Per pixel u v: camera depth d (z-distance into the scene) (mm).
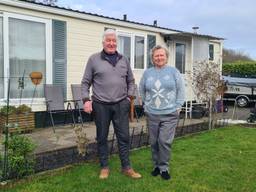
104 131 2682
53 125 4555
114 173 2783
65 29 5086
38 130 4613
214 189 2508
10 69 4496
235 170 2930
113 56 2670
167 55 2768
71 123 5230
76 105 5133
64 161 3010
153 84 2709
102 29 5629
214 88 5219
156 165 2791
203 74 5309
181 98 2721
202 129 4926
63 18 5055
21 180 2518
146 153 3393
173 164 3062
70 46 5168
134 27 6152
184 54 7305
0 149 2861
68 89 5152
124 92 2695
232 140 4121
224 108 7574
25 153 2646
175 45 7098
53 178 2602
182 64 7270
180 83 2713
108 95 2637
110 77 2633
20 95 4605
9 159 2553
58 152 3299
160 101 2693
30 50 4703
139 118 6074
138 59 6344
